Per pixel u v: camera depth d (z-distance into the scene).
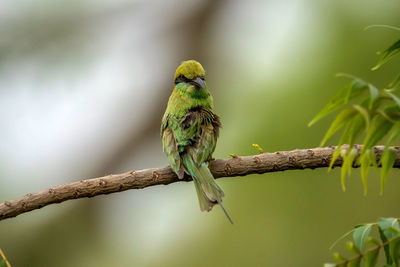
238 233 12.96
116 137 16.72
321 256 12.34
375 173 12.36
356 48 12.34
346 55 12.34
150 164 16.95
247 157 7.75
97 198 15.46
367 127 4.02
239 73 14.28
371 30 12.36
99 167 16.44
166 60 17.03
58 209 15.40
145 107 16.89
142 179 7.68
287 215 12.66
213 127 9.05
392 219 4.96
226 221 13.09
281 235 12.67
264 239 12.73
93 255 15.22
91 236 15.37
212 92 16.23
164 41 17.06
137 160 16.97
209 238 13.38
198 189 8.19
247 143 12.43
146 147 17.02
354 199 12.41
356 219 12.33
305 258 12.41
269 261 12.61
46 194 7.15
